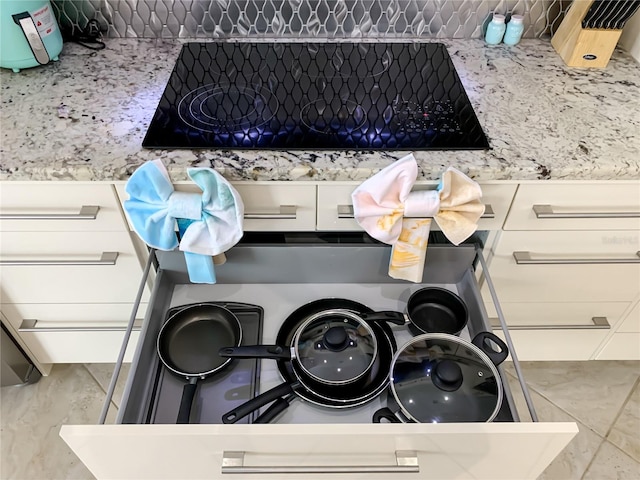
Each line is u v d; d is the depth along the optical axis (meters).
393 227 0.99
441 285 1.14
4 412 1.52
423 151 1.01
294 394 0.91
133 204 0.97
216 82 1.19
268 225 1.11
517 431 0.74
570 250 1.18
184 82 1.18
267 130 1.05
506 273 1.23
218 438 0.74
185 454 0.78
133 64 1.25
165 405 0.93
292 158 0.99
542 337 1.43
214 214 0.97
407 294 1.12
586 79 1.22
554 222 1.11
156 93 1.15
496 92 1.17
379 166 0.97
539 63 1.27
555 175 0.98
